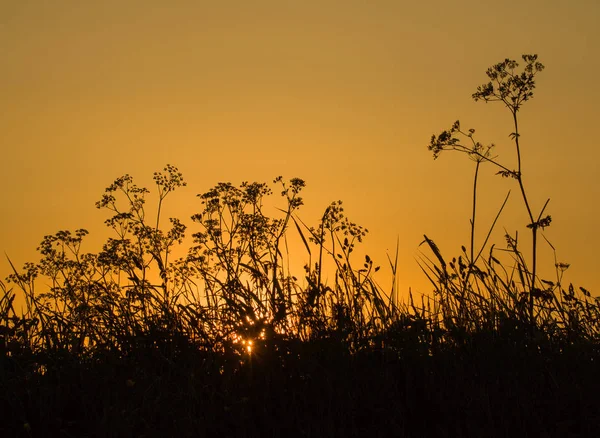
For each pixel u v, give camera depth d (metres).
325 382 9.85
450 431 9.37
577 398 9.65
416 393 10.09
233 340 10.73
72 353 10.73
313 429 9.23
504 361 10.30
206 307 11.62
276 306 11.30
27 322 11.09
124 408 9.38
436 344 10.85
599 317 12.02
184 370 10.24
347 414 9.48
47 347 10.89
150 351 10.78
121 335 11.00
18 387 9.88
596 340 11.03
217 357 10.55
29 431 8.93
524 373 10.13
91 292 12.11
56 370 10.17
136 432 9.23
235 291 11.45
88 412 9.61
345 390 9.76
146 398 9.60
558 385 9.98
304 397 9.69
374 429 9.31
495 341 10.76
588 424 9.20
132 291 12.05
